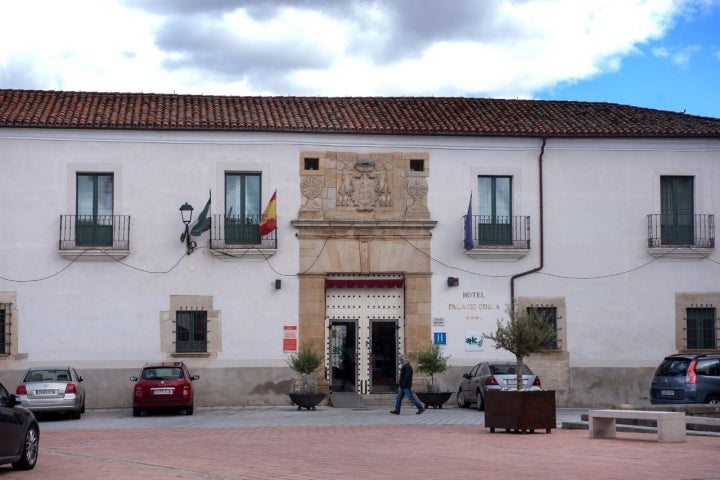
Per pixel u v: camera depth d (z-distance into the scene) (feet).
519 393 67.51
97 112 101.09
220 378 98.78
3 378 96.02
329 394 100.27
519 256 102.22
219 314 99.30
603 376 102.47
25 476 45.34
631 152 104.63
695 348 103.96
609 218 104.01
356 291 102.78
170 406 88.79
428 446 58.29
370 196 101.65
